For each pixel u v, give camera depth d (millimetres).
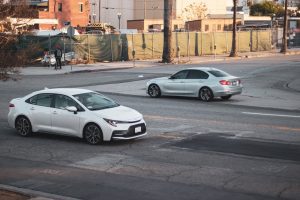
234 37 56562
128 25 92375
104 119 13648
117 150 13164
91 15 108125
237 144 13586
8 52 10773
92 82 32062
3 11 10477
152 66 45125
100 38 48062
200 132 15391
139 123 14016
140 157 12328
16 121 15391
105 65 44844
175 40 55688
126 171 11062
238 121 17375
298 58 55438
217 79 23188
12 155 12805
